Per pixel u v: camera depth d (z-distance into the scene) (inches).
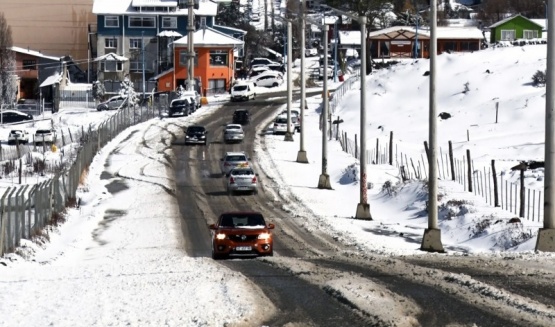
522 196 3698.3
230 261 2623.0
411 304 1556.3
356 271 2070.6
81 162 5925.2
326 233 3907.5
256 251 2992.1
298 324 1413.6
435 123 3184.1
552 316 1416.1
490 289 1685.5
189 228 4229.8
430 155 3191.4
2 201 3034.0
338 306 1574.8
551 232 2684.5
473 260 2255.2
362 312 1497.3
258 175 6240.2
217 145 7731.3
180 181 6013.8
